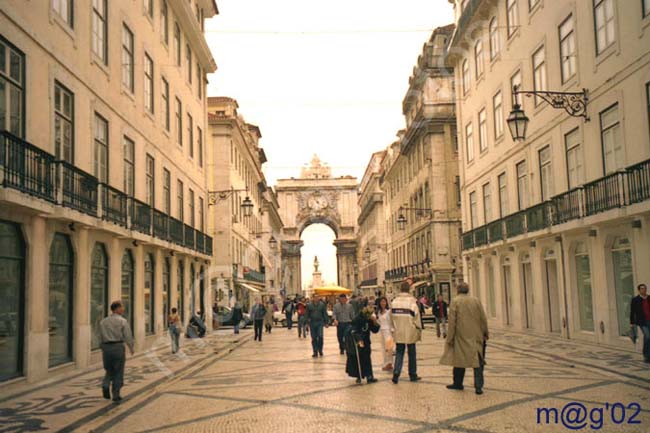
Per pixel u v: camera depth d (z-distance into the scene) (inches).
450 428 233.0
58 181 430.0
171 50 825.5
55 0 454.0
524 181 749.3
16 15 389.7
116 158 586.6
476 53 908.6
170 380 410.0
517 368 408.2
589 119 574.6
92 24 530.0
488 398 294.8
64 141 469.1
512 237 757.3
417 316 359.6
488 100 860.6
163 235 700.0
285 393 332.2
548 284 710.5
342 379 381.4
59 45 457.4
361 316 359.6
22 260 404.8
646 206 462.9
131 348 333.1
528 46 712.4
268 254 2223.2
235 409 289.7
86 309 500.1
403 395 310.0
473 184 954.7
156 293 708.7
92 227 496.1
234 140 1369.3
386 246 2095.2
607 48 536.1
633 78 497.4
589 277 608.4
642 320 414.6
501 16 796.6
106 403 320.2
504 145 806.5
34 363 406.0
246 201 1058.1
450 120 1203.2
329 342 738.8
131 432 248.7
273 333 986.1
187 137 923.4
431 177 1232.2
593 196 555.5
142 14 687.1
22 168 379.2
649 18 471.8
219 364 509.0
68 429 257.0
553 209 638.5
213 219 1259.8
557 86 642.2
